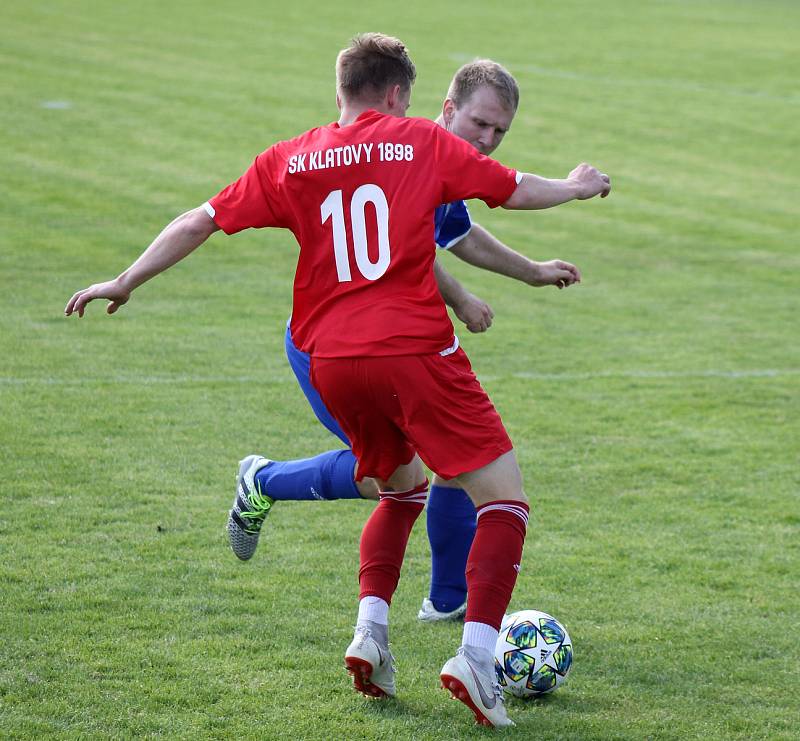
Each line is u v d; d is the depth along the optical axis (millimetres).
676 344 32906
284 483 15008
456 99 15164
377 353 12445
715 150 65000
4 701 12586
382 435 13227
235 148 58906
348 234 12570
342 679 13594
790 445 24297
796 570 17719
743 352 32188
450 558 15469
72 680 13188
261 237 44812
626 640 15070
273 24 99000
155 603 15609
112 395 25984
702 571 17609
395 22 103938
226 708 12672
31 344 29828
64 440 22750
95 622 14891
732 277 41688
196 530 18547
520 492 13062
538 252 44562
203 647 14266
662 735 12406
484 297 38062
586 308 36969
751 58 95938
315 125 64875
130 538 18062
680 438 24609
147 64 78938
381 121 12820
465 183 12688
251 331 32406
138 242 42250
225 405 25734
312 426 24578
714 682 13867
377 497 14516
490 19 109250
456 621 15719
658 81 84500
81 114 63688
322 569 17234
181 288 37031
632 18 116438
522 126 68250
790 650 14828
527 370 29812
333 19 103188
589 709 13125
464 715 12805
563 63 90062
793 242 47344
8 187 48938
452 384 12688
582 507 20422
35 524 18406
